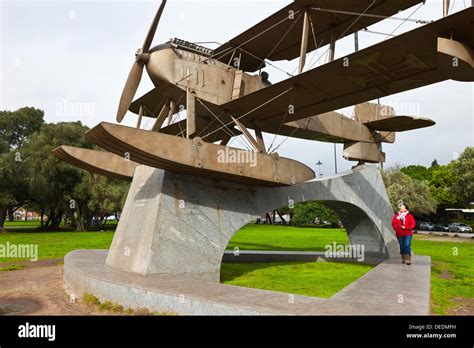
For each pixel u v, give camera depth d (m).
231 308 4.96
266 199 10.39
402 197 40.69
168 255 8.06
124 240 9.14
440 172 46.66
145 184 9.41
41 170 31.31
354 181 12.88
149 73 9.38
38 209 45.22
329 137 13.13
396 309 4.98
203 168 8.20
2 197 31.56
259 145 10.59
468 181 36.12
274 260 13.38
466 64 6.62
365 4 8.64
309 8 8.69
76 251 12.65
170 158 7.66
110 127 6.85
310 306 5.05
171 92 9.56
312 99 9.24
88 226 39.00
